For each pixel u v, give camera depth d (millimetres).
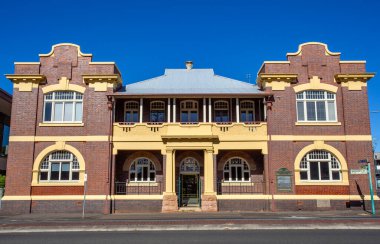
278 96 25312
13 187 24281
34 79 25375
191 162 26562
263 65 26625
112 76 25359
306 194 24156
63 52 26062
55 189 24406
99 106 25219
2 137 32844
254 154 26281
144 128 25125
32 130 24922
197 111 27188
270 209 23828
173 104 25781
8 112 33719
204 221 16875
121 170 26141
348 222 16328
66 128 25047
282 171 24359
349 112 25156
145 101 27234
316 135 24922
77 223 16719
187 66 32219
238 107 25844
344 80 25500
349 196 24094
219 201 24062
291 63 25859
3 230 15758
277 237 13305
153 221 17109
